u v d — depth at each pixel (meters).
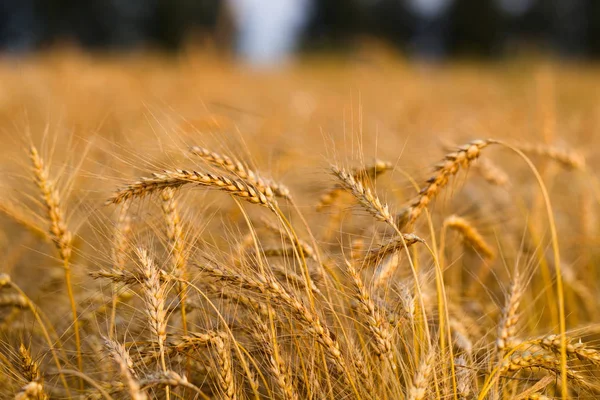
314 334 1.03
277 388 1.06
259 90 3.42
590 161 1.58
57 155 1.31
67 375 1.09
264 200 1.04
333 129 1.58
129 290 1.09
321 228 1.21
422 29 14.98
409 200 1.13
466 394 1.04
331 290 1.08
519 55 4.83
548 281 1.19
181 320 1.11
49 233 1.12
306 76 4.81
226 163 1.05
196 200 1.16
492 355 1.06
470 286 1.24
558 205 1.41
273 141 1.47
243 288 1.05
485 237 1.29
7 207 1.16
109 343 1.02
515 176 1.50
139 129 1.38
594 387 1.05
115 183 1.10
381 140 1.53
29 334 1.13
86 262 1.21
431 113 2.30
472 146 1.08
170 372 0.99
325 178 1.12
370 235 1.14
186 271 1.07
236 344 1.02
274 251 1.13
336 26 15.19
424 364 1.01
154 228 1.09
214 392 1.07
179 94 2.51
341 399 1.05
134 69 3.69
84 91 2.44
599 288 1.26
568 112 2.77
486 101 2.97
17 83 2.91
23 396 1.00
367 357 1.06
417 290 1.06
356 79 3.49
